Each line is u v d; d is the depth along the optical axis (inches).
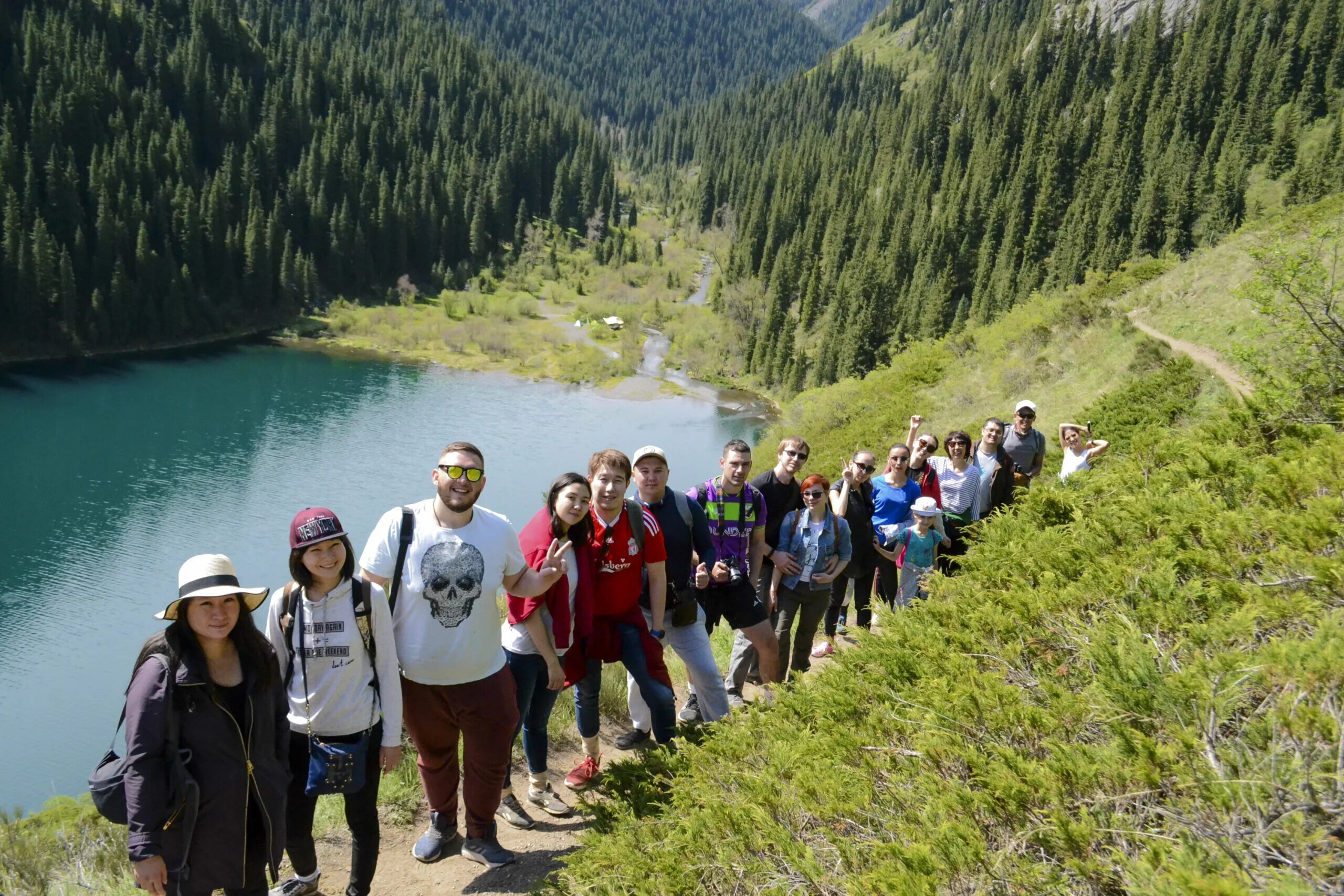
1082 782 96.2
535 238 5925.2
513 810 184.5
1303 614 110.8
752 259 4596.5
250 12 6737.2
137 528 1614.2
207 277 3831.2
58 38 4704.7
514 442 2341.3
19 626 1230.3
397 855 175.6
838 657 162.1
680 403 3034.0
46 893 169.6
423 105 6624.0
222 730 121.4
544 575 161.9
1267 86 3644.2
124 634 1228.5
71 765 917.8
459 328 4072.3
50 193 3553.2
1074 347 852.6
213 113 4992.6
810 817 120.0
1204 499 153.7
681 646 196.9
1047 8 6299.2
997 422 282.7
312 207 4591.5
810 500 237.1
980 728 117.0
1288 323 359.9
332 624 140.9
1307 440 179.3
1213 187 3002.0
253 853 129.0
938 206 4136.3
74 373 2886.3
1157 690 100.3
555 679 171.0
